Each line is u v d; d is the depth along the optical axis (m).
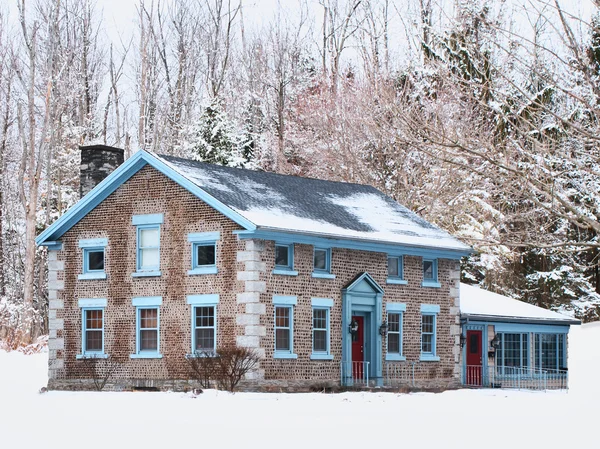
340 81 65.12
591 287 65.38
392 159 60.47
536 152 36.12
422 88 51.59
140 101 72.75
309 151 63.41
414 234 41.06
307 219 37.22
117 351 37.31
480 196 56.50
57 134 67.38
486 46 38.41
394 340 39.72
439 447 22.27
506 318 44.50
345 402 31.56
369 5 67.06
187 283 35.91
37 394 34.94
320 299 36.88
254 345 34.34
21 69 67.31
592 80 31.92
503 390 40.91
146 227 37.09
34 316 59.91
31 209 58.44
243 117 72.88
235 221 34.69
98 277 37.91
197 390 33.12
